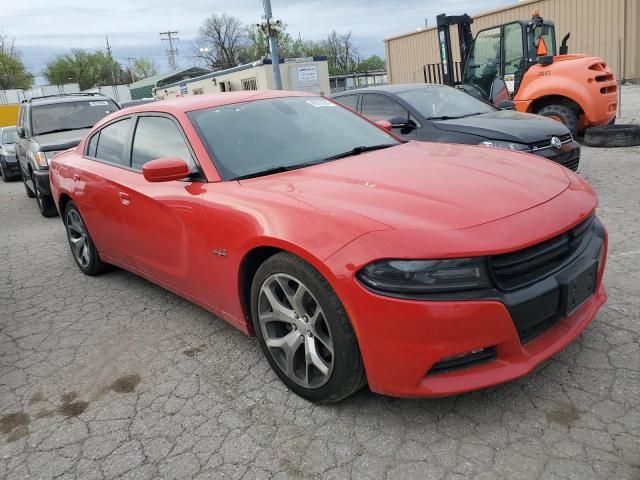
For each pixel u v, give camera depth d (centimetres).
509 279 239
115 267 543
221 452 259
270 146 358
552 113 1019
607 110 988
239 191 309
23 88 7088
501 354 241
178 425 283
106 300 467
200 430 277
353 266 237
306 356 276
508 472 226
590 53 2248
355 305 239
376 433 259
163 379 330
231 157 343
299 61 2648
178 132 366
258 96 412
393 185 282
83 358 368
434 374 239
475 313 227
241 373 327
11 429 296
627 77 2158
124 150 429
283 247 266
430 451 243
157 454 263
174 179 325
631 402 259
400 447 248
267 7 1723
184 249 346
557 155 643
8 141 1434
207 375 328
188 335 384
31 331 420
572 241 260
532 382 282
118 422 292
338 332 251
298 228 262
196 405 299
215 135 355
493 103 994
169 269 376
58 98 1023
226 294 322
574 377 282
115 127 455
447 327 227
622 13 2144
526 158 335
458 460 236
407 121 718
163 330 396
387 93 757
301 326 276
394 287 230
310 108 415
